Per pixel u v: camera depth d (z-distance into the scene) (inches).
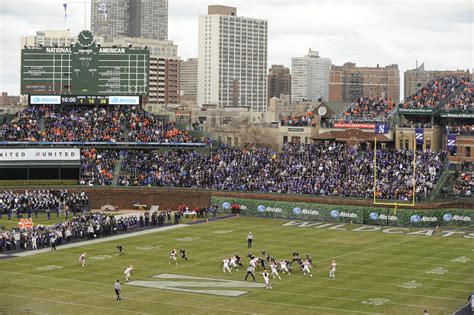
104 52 6156.5
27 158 5590.6
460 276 3265.3
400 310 2691.9
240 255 3769.7
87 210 5374.0
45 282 3159.5
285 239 4259.4
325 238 4313.5
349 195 5142.7
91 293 2967.5
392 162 5433.1
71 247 3993.6
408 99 6520.7
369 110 6742.1
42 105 6215.6
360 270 3400.6
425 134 5949.8
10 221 4808.1
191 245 4047.7
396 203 4891.7
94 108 6289.4
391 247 4003.4
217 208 5442.9
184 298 2883.9
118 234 4443.9
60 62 6136.8
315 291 2999.5
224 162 5816.9
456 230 4690.0
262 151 6067.9
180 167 5812.0
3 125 5969.5
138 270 3410.4
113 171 5757.9
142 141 6023.6
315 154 5762.8
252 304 2785.4
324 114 6899.6
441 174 5280.5
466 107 6092.5
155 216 4847.4
